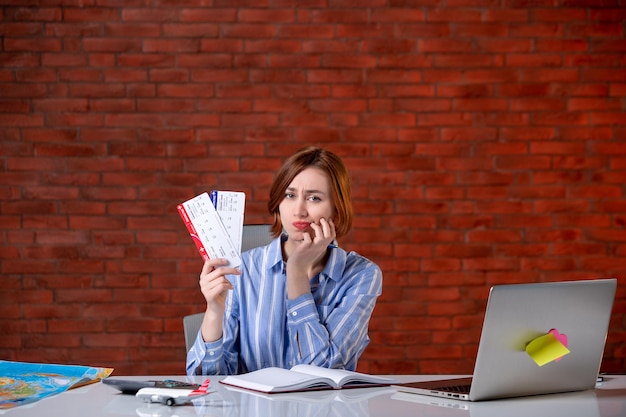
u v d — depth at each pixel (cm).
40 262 399
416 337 405
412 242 406
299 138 404
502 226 407
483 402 160
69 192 399
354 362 209
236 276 218
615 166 410
